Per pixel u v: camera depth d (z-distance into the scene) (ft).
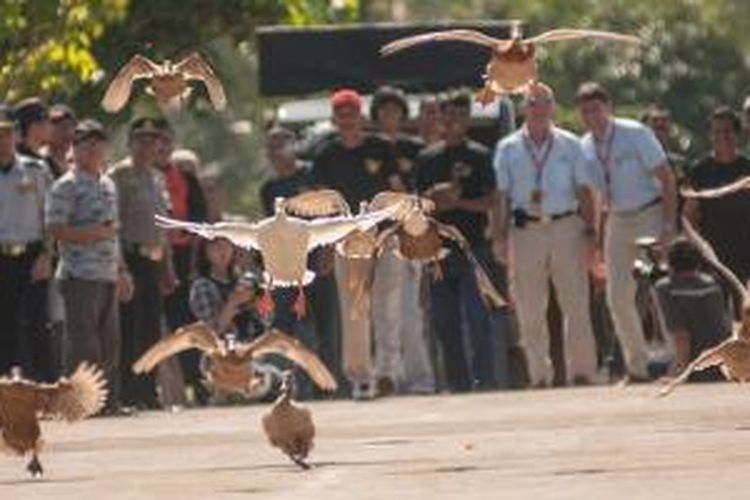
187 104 306.55
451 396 195.52
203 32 286.66
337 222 134.00
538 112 209.46
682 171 228.02
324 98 293.84
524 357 222.28
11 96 251.39
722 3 461.78
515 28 143.95
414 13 510.99
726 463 135.33
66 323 200.44
